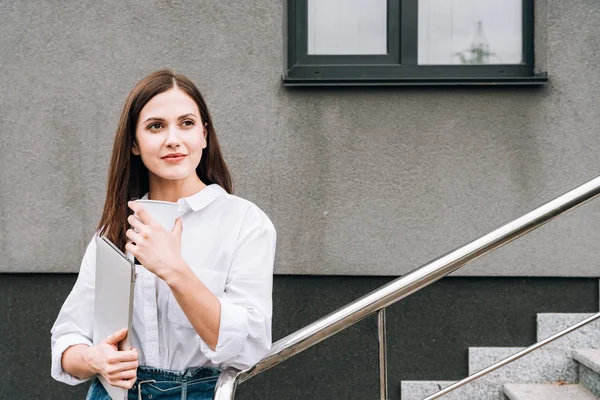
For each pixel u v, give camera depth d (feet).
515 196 10.22
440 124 10.25
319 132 10.30
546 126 10.20
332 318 5.75
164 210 4.75
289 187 10.30
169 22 10.40
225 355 4.44
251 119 10.34
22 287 10.59
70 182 10.43
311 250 10.27
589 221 10.05
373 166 10.27
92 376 4.76
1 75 10.44
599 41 10.16
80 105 10.41
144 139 4.73
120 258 4.35
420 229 10.24
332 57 10.94
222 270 4.75
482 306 10.18
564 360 9.78
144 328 4.66
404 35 10.93
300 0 10.89
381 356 5.95
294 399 10.41
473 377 6.94
